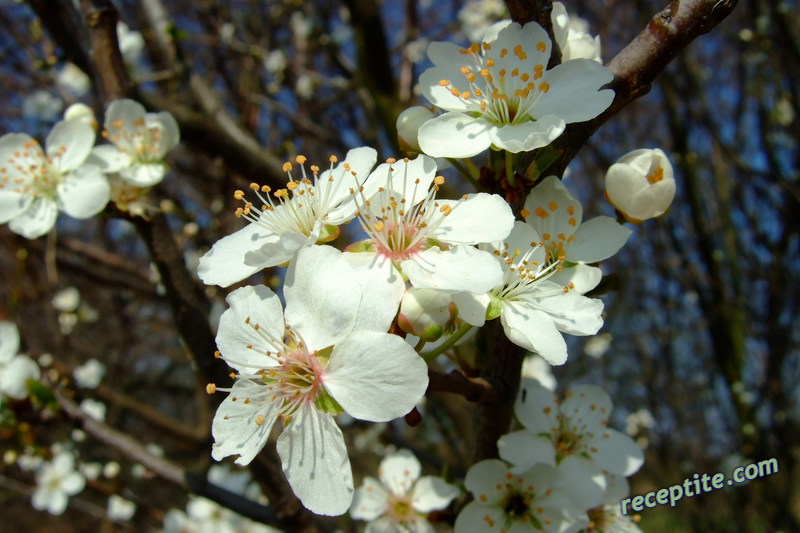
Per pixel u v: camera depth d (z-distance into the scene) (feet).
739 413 1.06
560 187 0.27
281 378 0.24
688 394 1.34
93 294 1.19
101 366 1.00
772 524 1.05
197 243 0.68
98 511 0.83
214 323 0.60
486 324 0.29
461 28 1.08
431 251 0.24
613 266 1.25
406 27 0.96
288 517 0.41
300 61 0.97
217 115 0.60
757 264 1.21
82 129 0.43
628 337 1.29
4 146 0.43
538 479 0.31
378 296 0.23
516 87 0.26
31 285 1.00
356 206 0.26
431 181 0.25
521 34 0.26
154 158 0.43
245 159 0.58
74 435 0.80
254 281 0.62
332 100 0.86
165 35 0.63
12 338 0.51
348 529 0.66
